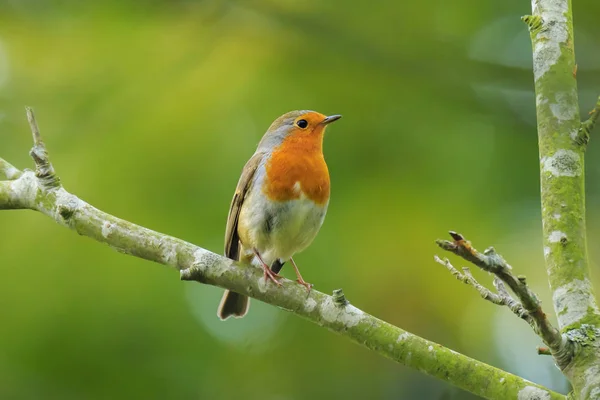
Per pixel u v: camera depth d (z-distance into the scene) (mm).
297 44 12242
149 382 10930
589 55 12805
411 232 11016
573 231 6348
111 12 12070
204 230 10727
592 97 12656
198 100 11406
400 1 12469
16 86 11672
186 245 7754
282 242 9867
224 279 7676
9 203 8062
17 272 10602
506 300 6141
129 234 7762
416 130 11711
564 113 6797
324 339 12406
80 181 10820
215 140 11148
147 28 12117
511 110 12305
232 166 11047
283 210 9648
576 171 6574
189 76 11680
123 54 11789
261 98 11609
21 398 10547
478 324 11719
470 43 12547
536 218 10961
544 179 6641
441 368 6875
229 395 11453
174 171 10930
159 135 11102
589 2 12492
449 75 12461
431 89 12289
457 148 11531
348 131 11648
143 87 11531
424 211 11055
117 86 11586
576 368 5805
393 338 7086
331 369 12383
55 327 10531
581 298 6078
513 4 12273
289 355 12312
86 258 10719
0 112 11516
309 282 11125
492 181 11219
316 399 12219
